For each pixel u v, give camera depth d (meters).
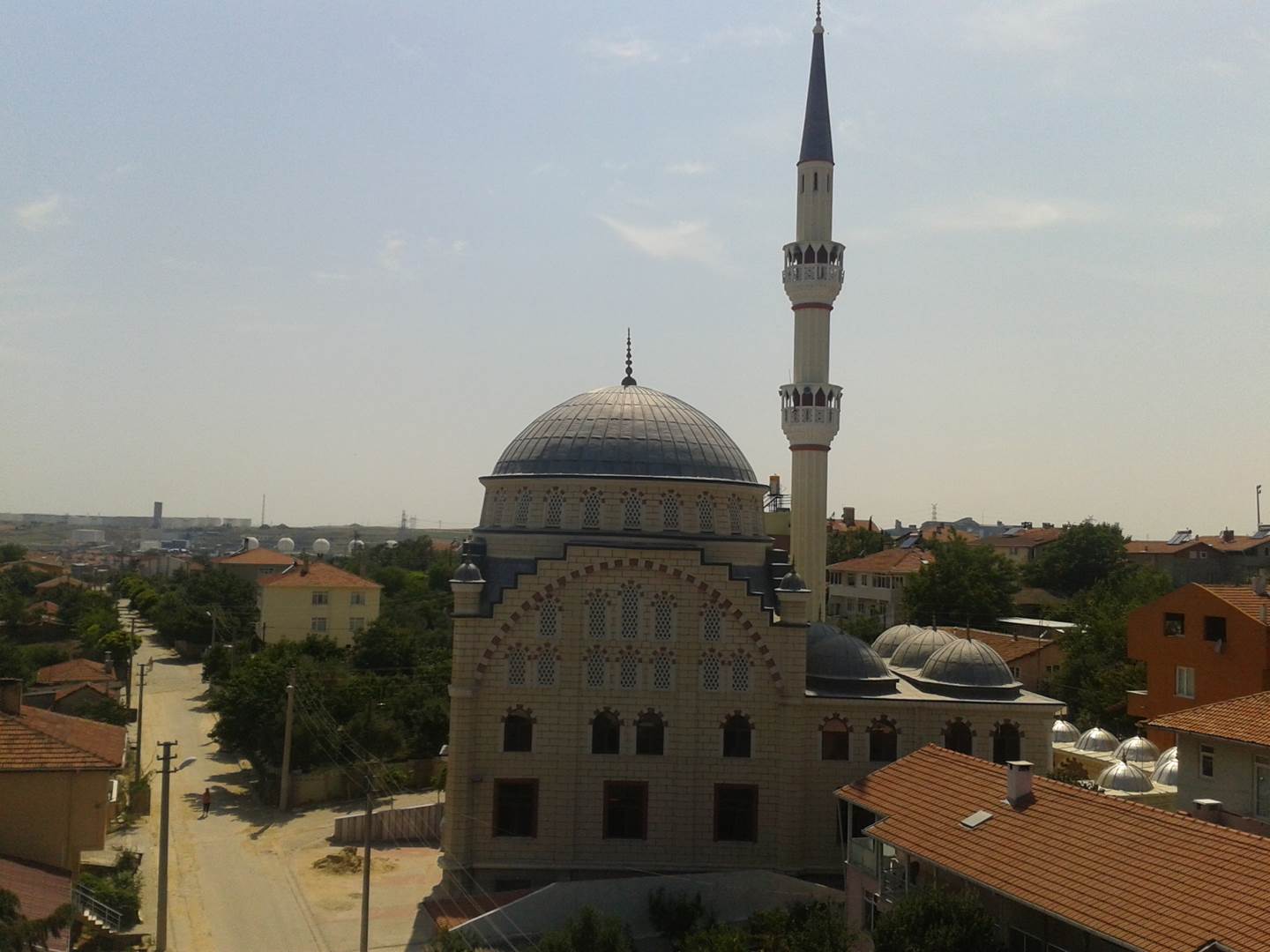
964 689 50.06
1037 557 155.75
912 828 35.25
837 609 135.50
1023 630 108.06
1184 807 41.56
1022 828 32.44
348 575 123.00
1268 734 38.25
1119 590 105.56
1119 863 28.73
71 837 37.31
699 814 47.72
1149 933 25.28
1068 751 62.94
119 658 113.38
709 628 48.56
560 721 47.62
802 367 74.44
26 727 38.69
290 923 45.00
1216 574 138.62
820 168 75.00
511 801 47.41
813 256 74.56
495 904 45.22
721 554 51.28
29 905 32.31
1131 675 72.75
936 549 120.94
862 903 38.28
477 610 47.91
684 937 40.12
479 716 47.38
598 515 50.38
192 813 63.19
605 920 38.34
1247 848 27.20
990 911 31.45
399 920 45.31
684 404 56.06
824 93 76.62
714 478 51.81
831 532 159.25
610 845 47.38
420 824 58.91
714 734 48.09
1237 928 24.28
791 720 47.78
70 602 151.38
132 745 79.38
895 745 48.75
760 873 45.53
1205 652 60.56
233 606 137.62
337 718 72.31
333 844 57.12
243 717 67.88
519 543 50.47
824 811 48.16
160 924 39.41
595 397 54.44
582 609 48.06
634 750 47.81
